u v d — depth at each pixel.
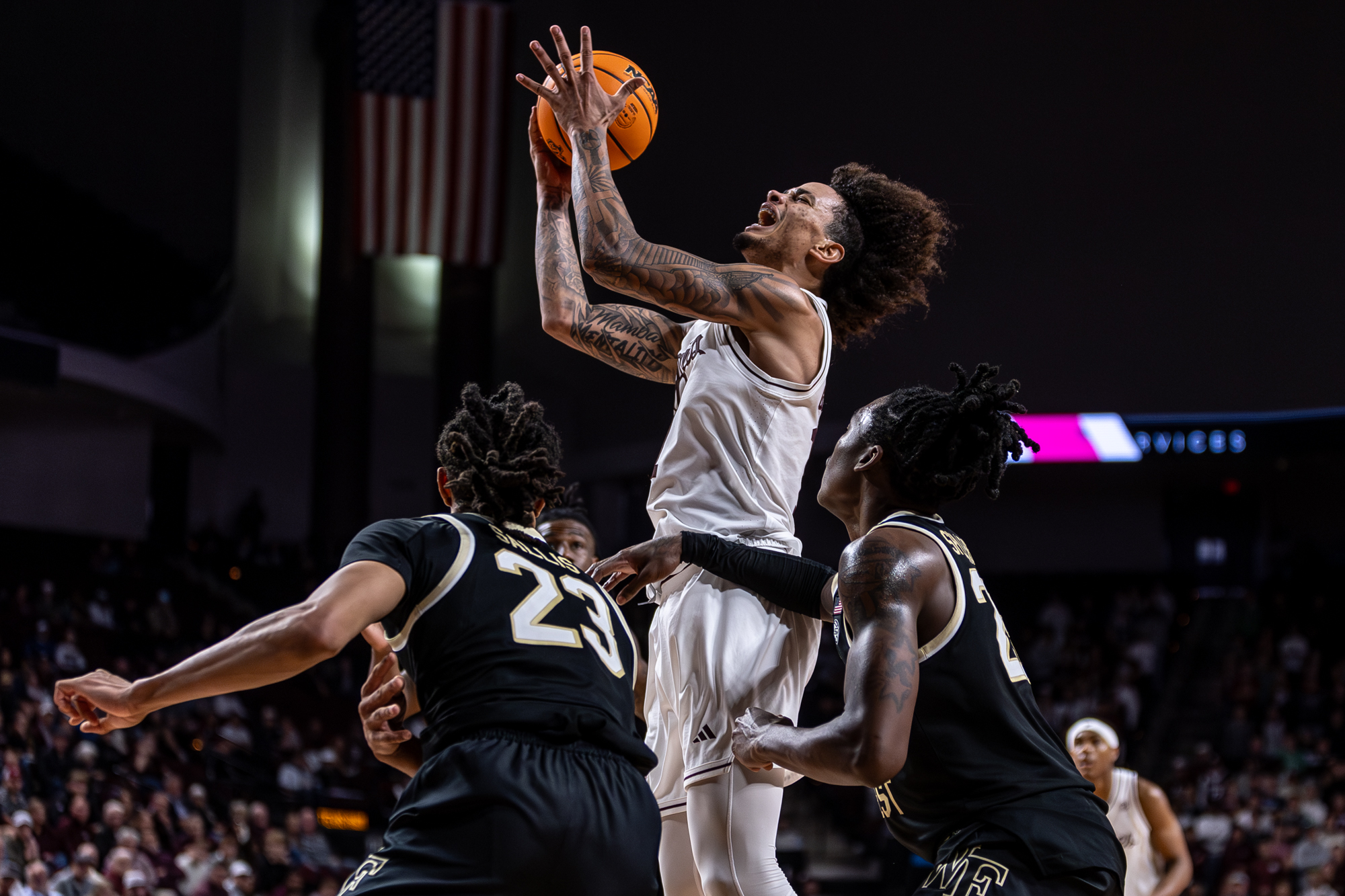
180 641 16.41
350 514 18.94
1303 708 15.48
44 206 15.95
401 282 21.20
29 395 16.05
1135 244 16.59
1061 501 18.31
